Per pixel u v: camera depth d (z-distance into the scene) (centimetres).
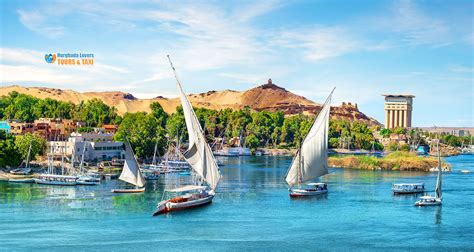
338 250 7806
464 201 11712
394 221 9619
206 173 11512
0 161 15475
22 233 8556
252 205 11162
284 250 7794
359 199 12031
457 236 8562
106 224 9212
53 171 16162
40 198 11681
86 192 12631
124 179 13050
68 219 9550
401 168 19788
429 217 9956
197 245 8006
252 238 8425
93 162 18700
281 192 13088
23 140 16825
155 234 8600
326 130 12762
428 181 15675
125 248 7794
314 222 9544
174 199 10519
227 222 9500
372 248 7900
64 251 7612
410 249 7862
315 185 13112
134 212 10219
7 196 11919
